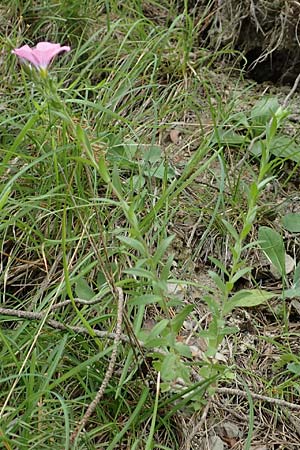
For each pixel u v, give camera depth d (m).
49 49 0.40
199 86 0.76
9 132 0.65
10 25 0.78
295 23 0.77
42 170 0.61
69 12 0.79
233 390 0.48
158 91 0.75
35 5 0.81
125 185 0.62
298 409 0.50
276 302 0.58
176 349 0.45
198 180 0.66
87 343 0.51
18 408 0.45
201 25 0.85
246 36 0.82
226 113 0.70
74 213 0.58
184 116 0.72
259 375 0.53
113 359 0.44
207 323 0.56
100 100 0.69
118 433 0.45
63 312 0.53
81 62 0.77
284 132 0.70
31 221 0.59
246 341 0.56
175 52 0.78
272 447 0.49
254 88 0.79
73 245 0.57
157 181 0.64
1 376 0.48
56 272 0.57
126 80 0.71
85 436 0.45
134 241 0.44
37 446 0.45
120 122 0.68
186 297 0.57
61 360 0.50
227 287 0.46
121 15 0.80
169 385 0.46
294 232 0.63
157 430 0.48
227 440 0.50
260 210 0.64
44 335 0.50
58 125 0.62
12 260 0.58
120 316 0.45
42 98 0.67
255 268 0.60
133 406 0.49
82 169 0.60
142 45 0.76
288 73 0.80
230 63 0.82
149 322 0.55
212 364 0.47
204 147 0.60
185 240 0.61
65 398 0.49
